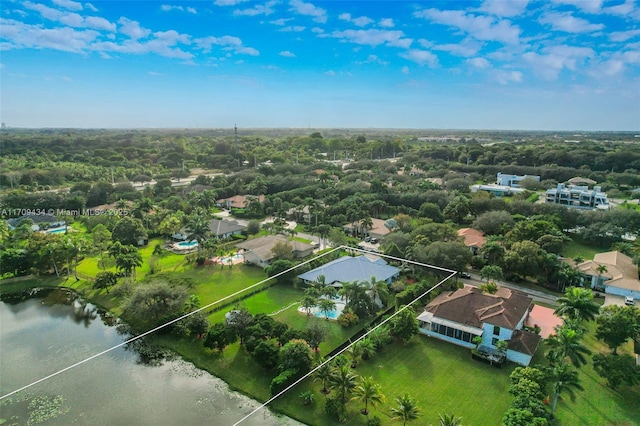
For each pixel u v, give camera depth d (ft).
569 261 252.83
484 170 595.06
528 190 457.27
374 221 351.46
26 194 411.75
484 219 325.62
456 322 179.22
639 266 244.42
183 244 318.45
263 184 472.03
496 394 144.36
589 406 137.69
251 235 342.44
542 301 219.00
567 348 145.89
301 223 388.57
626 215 318.04
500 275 230.07
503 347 162.40
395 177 529.86
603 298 219.82
